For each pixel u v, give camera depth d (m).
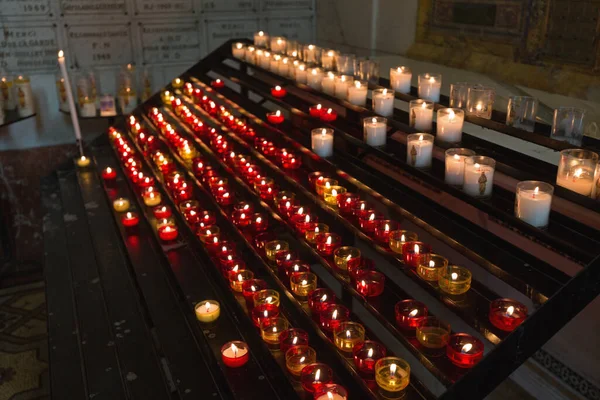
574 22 3.26
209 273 2.92
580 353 2.59
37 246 5.38
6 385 3.61
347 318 2.10
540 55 3.53
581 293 1.47
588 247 1.65
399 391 1.75
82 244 3.60
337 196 2.55
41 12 4.97
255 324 2.27
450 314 3.31
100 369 2.47
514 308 1.67
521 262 1.69
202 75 4.71
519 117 2.34
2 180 5.19
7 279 5.05
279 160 3.17
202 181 3.56
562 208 2.24
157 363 2.46
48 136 5.30
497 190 2.12
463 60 4.16
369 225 2.31
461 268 1.93
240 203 3.07
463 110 2.42
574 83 3.31
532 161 2.20
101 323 2.79
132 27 5.29
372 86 3.19
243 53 4.46
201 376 2.30
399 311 1.88
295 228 2.62
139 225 3.60
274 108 5.02
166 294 2.88
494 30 3.88
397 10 4.79
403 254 2.06
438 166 2.39
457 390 1.45
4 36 4.93
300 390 1.94
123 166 4.28
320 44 5.96
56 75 5.18
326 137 2.73
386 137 2.73
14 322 4.34
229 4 5.56
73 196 4.29
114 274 3.19
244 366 2.24
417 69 4.21
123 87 5.05
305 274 2.32
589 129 2.47
